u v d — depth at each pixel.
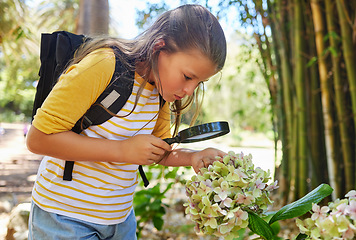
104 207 1.09
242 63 4.00
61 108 0.92
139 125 1.08
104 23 3.00
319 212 0.80
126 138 1.06
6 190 4.45
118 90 0.99
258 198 1.00
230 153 1.01
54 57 1.06
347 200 0.80
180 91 1.01
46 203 1.05
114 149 0.97
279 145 3.29
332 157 2.77
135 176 1.20
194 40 0.97
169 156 1.25
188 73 0.98
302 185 2.91
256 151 10.41
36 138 0.93
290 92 3.03
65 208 1.04
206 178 0.96
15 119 22.53
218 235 0.91
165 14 1.07
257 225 0.93
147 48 1.02
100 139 0.98
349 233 0.72
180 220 3.09
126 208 1.17
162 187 4.20
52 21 7.33
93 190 1.06
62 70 1.04
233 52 4.53
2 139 12.20
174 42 0.98
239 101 8.05
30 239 1.08
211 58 0.98
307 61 2.94
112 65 0.98
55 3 7.20
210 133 1.04
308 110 2.94
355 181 2.64
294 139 2.97
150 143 0.97
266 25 3.24
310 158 2.93
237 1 2.99
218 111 10.09
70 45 1.06
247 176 0.95
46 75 1.06
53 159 1.07
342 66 2.75
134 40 1.11
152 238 2.66
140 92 1.02
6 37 4.39
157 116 1.18
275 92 3.37
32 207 1.09
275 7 3.09
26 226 2.37
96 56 0.98
